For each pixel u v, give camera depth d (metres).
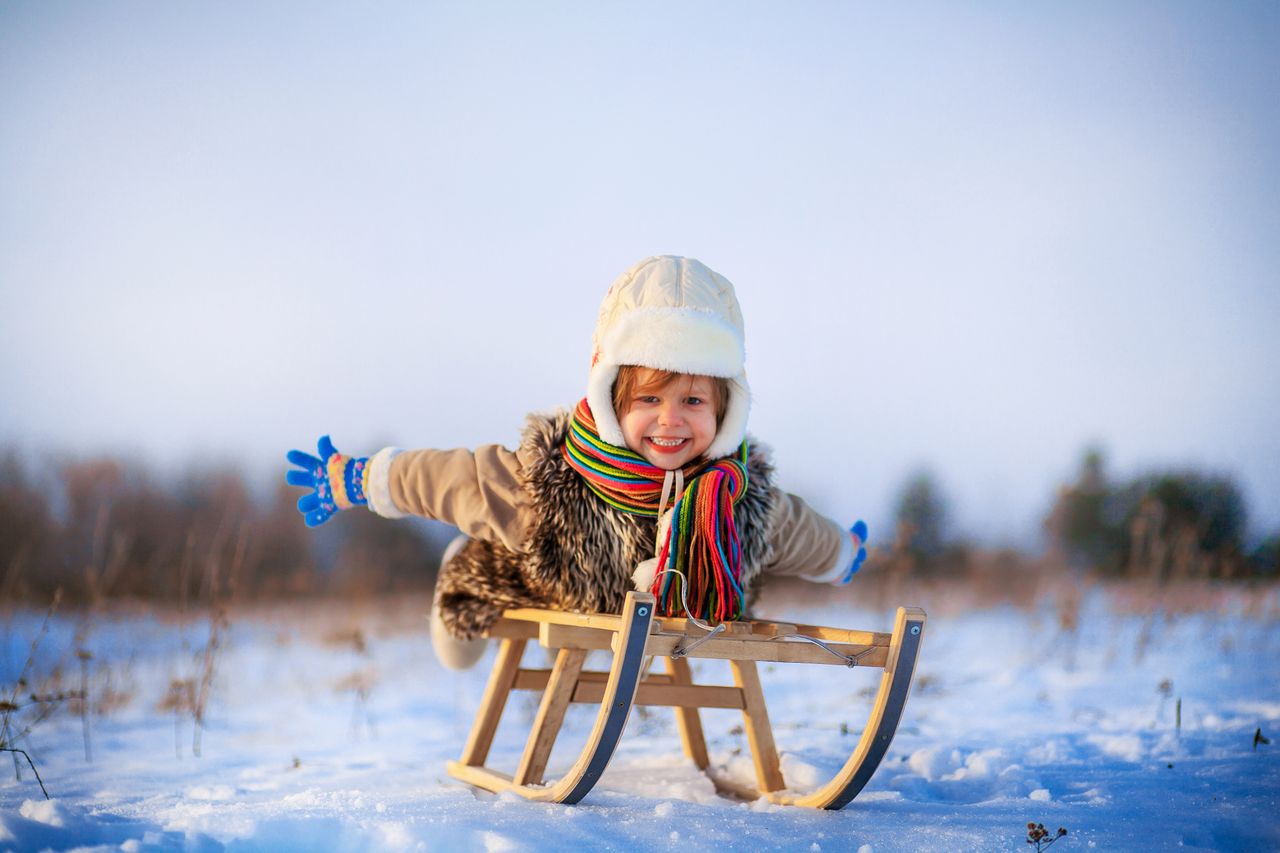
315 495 3.85
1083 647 8.27
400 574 13.15
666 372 3.44
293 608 11.23
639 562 3.50
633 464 3.47
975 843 2.82
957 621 10.30
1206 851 2.85
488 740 3.81
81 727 5.29
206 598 9.77
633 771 3.95
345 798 3.16
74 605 9.62
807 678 6.99
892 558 12.95
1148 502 12.73
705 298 3.53
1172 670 6.98
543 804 3.11
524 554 3.59
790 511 3.95
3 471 11.84
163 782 3.97
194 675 5.90
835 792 3.20
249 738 5.16
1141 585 11.55
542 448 3.58
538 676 3.84
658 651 2.95
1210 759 4.08
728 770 3.93
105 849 2.64
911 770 3.94
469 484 3.68
